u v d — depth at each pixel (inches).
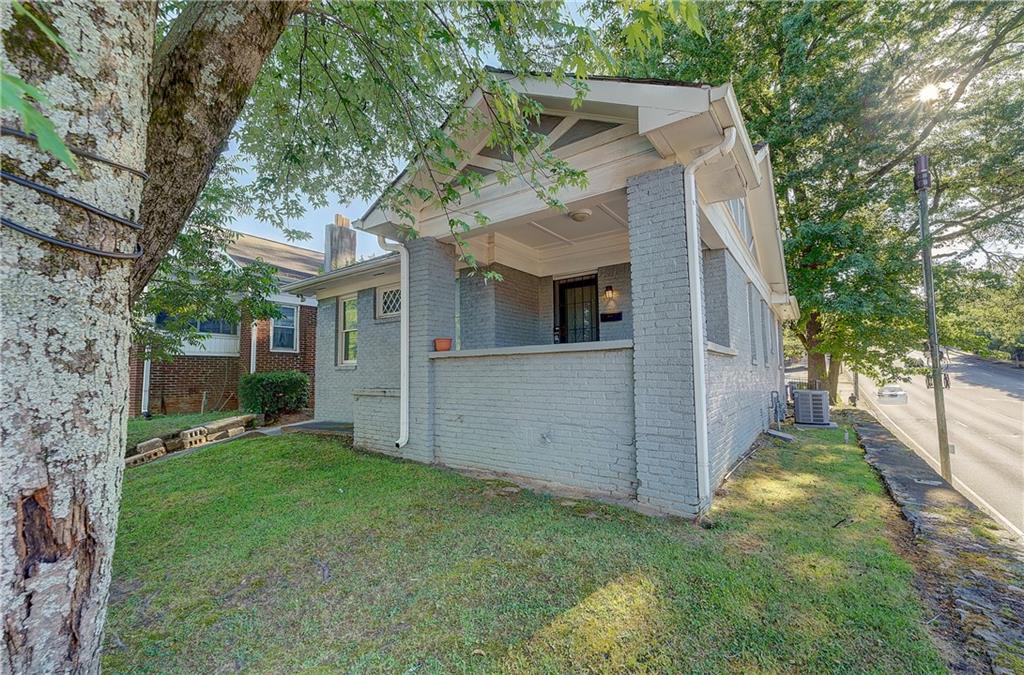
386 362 355.9
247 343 492.4
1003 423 539.2
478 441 204.8
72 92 46.3
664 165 157.0
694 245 149.6
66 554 46.9
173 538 130.5
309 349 550.9
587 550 116.2
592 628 84.0
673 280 151.7
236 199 207.8
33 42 43.6
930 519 136.4
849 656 76.1
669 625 85.0
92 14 48.1
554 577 102.6
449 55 142.7
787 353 1037.2
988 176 497.4
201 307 315.6
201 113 68.0
